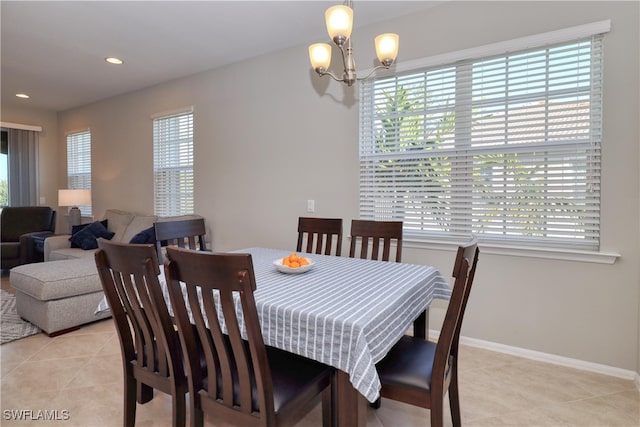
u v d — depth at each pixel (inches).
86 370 91.4
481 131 102.0
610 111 86.0
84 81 172.6
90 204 214.4
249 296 44.1
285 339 52.1
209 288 46.3
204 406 53.4
